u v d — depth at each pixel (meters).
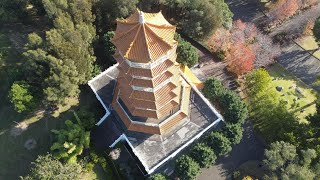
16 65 84.12
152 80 60.50
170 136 73.31
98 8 87.38
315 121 74.44
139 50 54.47
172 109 72.56
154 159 71.00
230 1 110.94
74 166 68.19
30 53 73.25
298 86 91.62
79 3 83.00
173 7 91.88
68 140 71.00
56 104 78.00
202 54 94.06
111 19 89.75
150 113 69.56
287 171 67.31
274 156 68.50
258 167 76.56
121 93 71.00
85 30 79.81
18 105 72.56
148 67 57.69
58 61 72.56
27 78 75.12
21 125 78.00
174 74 62.88
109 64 86.19
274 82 91.88
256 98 85.38
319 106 77.25
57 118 78.88
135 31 54.47
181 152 74.31
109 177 72.50
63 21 79.81
